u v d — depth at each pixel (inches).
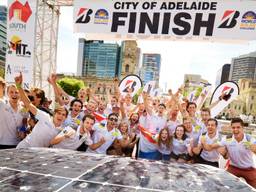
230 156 169.9
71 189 62.4
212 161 178.5
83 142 165.0
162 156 198.5
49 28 370.3
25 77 269.1
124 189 64.3
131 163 90.1
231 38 217.5
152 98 286.5
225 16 216.8
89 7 244.5
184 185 70.4
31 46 265.3
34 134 144.0
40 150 103.3
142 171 80.0
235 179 82.2
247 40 215.0
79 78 2298.2
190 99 296.7
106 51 3267.7
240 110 2642.7
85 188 63.5
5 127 153.3
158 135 200.1
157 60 4384.8
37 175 70.9
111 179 70.7
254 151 159.9
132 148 211.6
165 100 312.5
